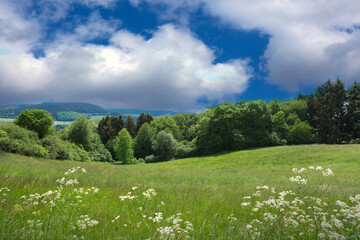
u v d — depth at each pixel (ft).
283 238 11.69
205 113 304.30
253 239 10.95
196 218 15.78
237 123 234.17
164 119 313.32
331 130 248.52
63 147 151.74
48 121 165.99
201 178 54.80
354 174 66.54
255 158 149.38
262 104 245.65
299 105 276.41
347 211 14.57
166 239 10.43
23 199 18.52
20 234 10.85
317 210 17.43
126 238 11.00
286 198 23.08
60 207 16.81
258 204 17.62
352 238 11.82
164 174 61.11
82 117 228.43
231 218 15.44
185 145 239.09
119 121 336.49
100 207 17.61
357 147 140.67
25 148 123.54
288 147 185.68
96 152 234.38
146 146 274.98
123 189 29.30
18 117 161.17
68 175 41.50
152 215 15.98
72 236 11.21
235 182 48.78
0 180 27.27
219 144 219.00
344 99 256.11
